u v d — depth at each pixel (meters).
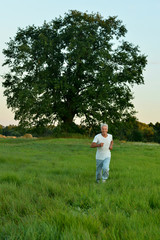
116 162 11.55
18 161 11.09
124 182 6.03
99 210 3.54
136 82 37.91
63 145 23.95
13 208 3.72
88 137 35.91
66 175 7.82
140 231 2.69
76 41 32.78
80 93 37.09
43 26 36.25
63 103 36.38
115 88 35.09
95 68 34.53
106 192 4.98
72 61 34.25
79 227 2.75
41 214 3.50
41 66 33.78
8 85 36.81
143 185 5.85
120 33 38.00
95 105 33.31
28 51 33.19
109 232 2.72
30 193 4.72
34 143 26.39
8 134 105.50
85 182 6.50
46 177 7.00
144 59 37.84
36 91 31.28
